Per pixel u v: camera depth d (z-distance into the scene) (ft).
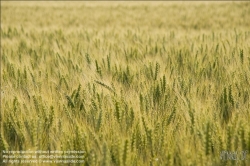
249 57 12.94
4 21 45.65
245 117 8.53
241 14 43.01
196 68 13.46
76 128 7.49
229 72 12.16
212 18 41.09
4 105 9.30
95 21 43.75
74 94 10.00
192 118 7.99
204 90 10.69
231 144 7.14
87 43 21.52
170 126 8.13
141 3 79.51
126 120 8.45
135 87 11.39
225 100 9.51
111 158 7.17
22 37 25.44
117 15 50.37
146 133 7.57
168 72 13.21
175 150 7.36
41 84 11.64
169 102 9.68
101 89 10.57
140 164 7.29
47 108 8.98
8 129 8.34
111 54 16.55
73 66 14.15
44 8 67.21
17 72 13.12
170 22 39.70
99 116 8.18
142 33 26.09
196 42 20.25
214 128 7.50
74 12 57.41
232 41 19.12
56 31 28.32
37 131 7.97
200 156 6.90
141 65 13.74
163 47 17.72
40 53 18.89
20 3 89.71
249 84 10.82
